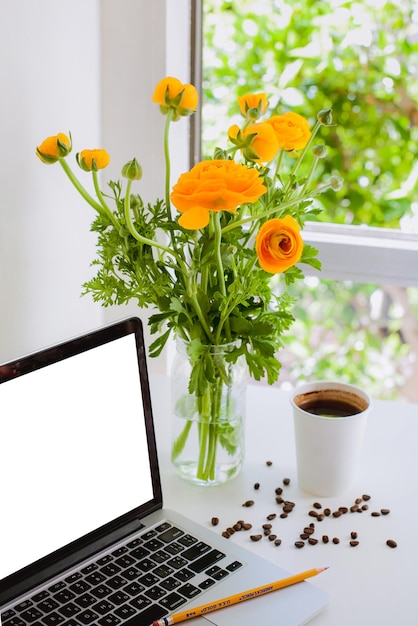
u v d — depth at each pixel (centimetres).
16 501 94
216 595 94
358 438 112
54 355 98
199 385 106
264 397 140
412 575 100
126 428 105
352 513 111
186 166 156
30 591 93
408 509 112
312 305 212
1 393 93
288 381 218
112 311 151
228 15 164
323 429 110
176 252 107
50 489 97
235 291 107
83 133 137
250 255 110
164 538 102
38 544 95
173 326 110
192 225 94
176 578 96
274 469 120
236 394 114
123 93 142
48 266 130
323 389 117
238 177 93
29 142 122
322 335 215
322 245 152
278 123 107
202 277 108
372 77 179
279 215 110
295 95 182
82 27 132
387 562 102
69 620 89
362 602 96
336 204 193
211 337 109
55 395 98
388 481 118
